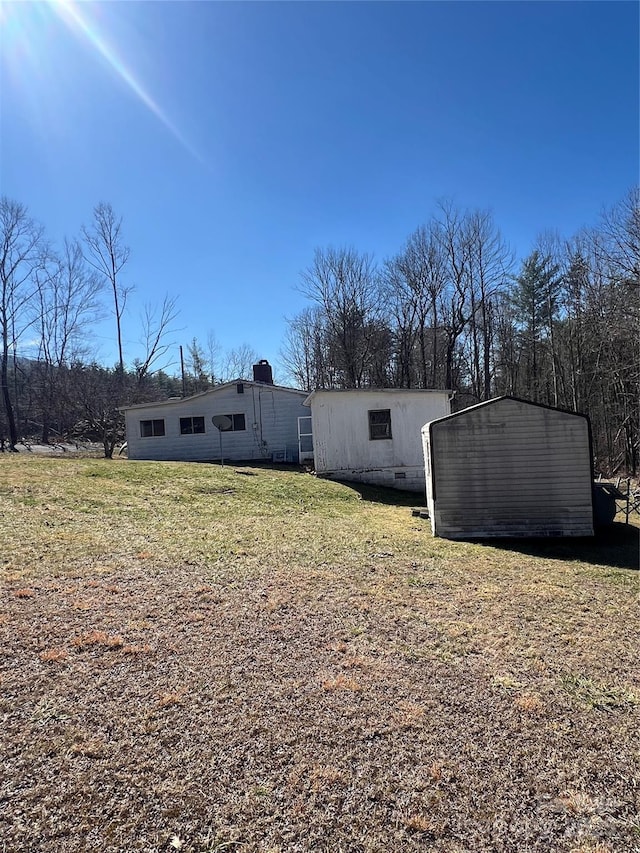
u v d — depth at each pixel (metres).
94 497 8.84
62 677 3.20
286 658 3.67
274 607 4.66
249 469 14.87
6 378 30.02
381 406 15.41
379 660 3.70
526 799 2.32
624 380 19.30
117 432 23.19
